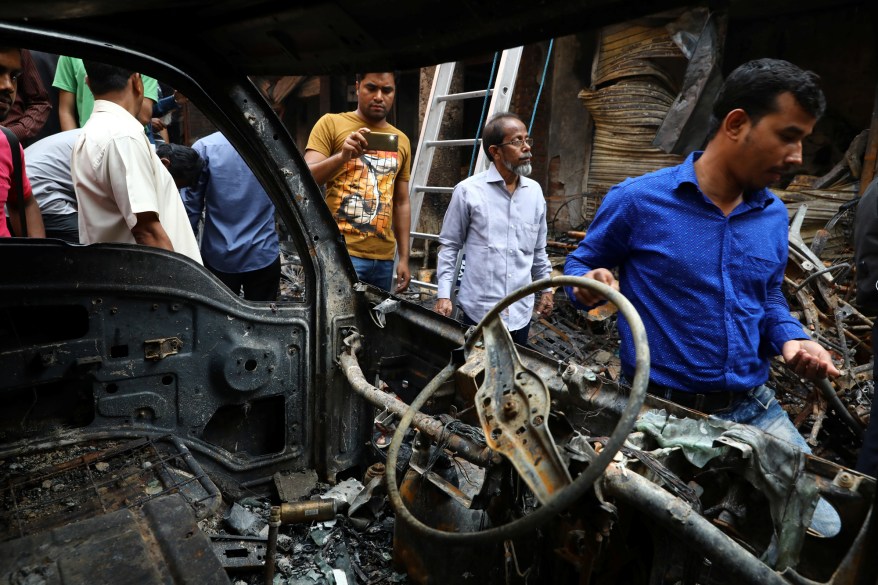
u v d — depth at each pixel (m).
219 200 3.36
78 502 1.70
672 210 1.74
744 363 1.74
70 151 2.98
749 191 1.73
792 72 1.45
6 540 1.52
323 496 2.20
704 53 6.28
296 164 2.16
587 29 1.02
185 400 2.05
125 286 1.88
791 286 3.98
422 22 1.20
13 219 2.65
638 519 1.27
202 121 11.67
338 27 1.34
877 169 5.59
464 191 3.12
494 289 3.12
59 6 1.05
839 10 6.54
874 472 2.23
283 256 7.38
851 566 1.00
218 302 2.05
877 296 2.20
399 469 2.09
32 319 1.88
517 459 1.02
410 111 9.57
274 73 1.82
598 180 7.90
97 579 1.27
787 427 1.80
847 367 3.33
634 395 0.86
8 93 2.07
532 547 1.42
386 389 3.23
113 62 1.73
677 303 1.75
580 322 5.04
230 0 1.39
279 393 2.23
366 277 3.52
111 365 1.90
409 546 1.75
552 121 8.39
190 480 1.86
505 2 1.04
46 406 1.91
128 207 2.18
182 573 1.30
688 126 6.56
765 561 1.17
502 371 1.12
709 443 1.26
